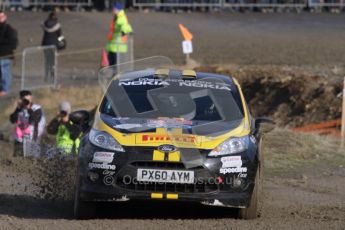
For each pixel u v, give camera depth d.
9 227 29.33
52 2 145.12
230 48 104.94
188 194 30.14
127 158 30.36
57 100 82.62
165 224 30.05
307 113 72.88
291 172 49.66
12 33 87.50
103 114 33.47
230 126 32.47
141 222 30.58
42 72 87.19
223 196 30.36
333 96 73.81
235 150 30.95
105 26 129.38
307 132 61.53
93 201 30.83
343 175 49.00
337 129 66.62
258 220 31.64
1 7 146.00
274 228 29.28
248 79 82.69
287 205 38.31
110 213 33.69
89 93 83.50
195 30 121.69
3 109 79.94
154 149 30.33
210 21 129.38
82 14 140.88
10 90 88.06
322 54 97.00
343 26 119.44
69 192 38.31
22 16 140.12
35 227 29.31
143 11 140.50
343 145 57.69
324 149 55.34
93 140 31.45
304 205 38.44
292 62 91.44
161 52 103.31
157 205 33.84
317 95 74.81
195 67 88.75
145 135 31.06
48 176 39.53
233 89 35.56
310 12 134.25
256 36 114.19
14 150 59.09
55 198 38.22
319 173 49.50
